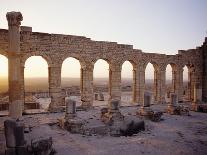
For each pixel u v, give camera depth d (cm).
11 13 1611
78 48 2569
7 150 1126
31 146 1150
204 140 1574
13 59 1642
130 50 2970
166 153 1308
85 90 2625
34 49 2298
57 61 2439
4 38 2147
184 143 1498
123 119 1945
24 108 2344
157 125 1984
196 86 2912
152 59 3162
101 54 2733
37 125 1827
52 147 1291
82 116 2184
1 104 2442
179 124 2044
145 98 2233
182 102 3419
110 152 1308
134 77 3050
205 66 3666
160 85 3247
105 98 3766
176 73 3428
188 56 3538
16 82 1661
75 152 1294
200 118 2325
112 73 2834
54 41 2416
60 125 1853
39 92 4103
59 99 2458
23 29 2247
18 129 1142
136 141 1527
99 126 1769
